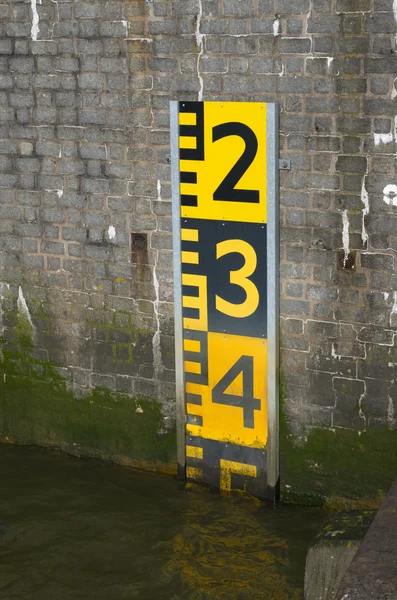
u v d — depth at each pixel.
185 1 6.30
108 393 7.38
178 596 5.76
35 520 6.70
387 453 6.37
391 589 3.53
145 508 6.82
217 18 6.23
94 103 6.84
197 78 6.40
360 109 5.92
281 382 6.64
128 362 7.23
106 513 6.77
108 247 7.08
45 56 6.93
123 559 6.19
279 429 6.72
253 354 6.63
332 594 5.39
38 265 7.43
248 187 6.36
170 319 6.96
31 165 7.23
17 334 7.68
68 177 7.10
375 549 3.88
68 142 7.03
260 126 6.22
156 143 6.68
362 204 6.07
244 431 6.80
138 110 6.68
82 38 6.75
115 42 6.63
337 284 6.29
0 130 7.29
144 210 6.86
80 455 7.65
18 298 7.59
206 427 6.96
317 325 6.42
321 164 6.13
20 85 7.10
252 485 6.87
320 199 6.20
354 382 6.38
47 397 7.68
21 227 7.42
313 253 6.31
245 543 6.32
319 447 6.61
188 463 7.12
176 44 6.41
